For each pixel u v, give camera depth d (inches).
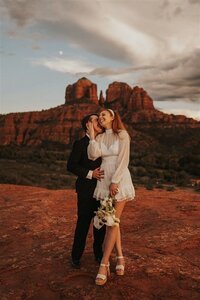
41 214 269.7
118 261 145.8
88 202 152.6
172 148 6988.2
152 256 166.1
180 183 2118.6
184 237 195.0
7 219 258.7
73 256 155.6
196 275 144.3
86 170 147.6
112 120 144.9
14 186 406.6
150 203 298.4
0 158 4045.3
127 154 140.6
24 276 152.3
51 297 131.0
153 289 132.1
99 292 130.9
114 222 137.4
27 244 203.0
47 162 3722.9
